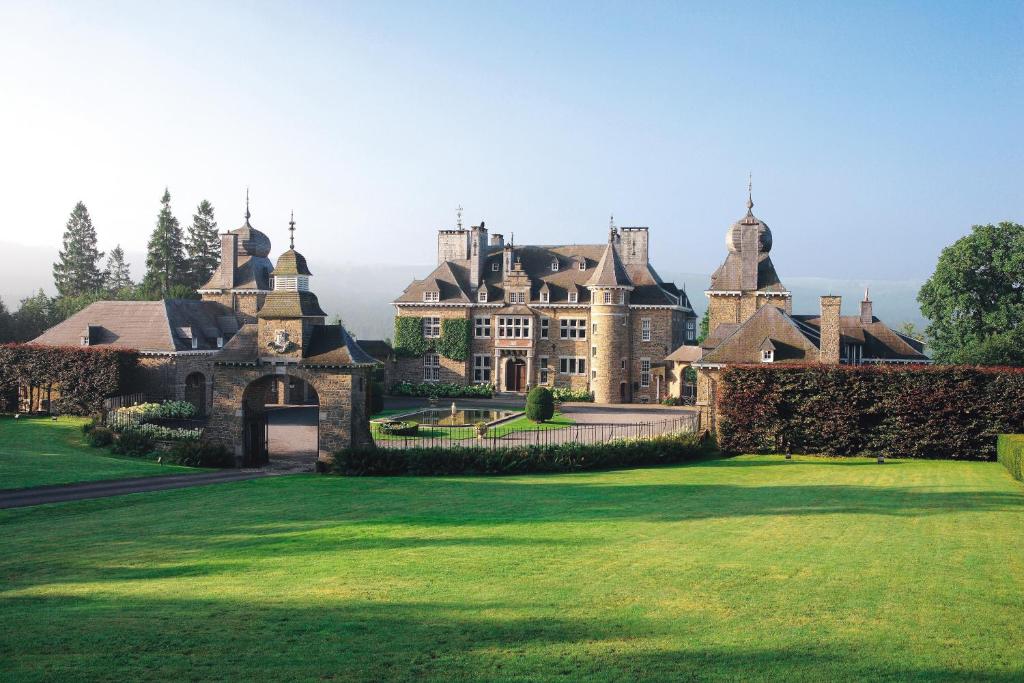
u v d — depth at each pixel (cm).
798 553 1755
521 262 8100
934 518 2206
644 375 7612
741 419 4228
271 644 1182
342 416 3703
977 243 6769
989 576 1557
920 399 3981
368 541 1900
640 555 1734
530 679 1055
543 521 2164
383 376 7769
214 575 1585
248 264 7544
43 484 2888
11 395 5412
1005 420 3866
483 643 1189
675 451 3912
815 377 4138
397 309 8050
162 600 1407
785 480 3158
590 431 5012
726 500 2573
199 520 2238
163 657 1128
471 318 7931
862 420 4088
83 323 6003
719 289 6750
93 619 1298
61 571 1631
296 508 2464
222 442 3838
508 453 3609
